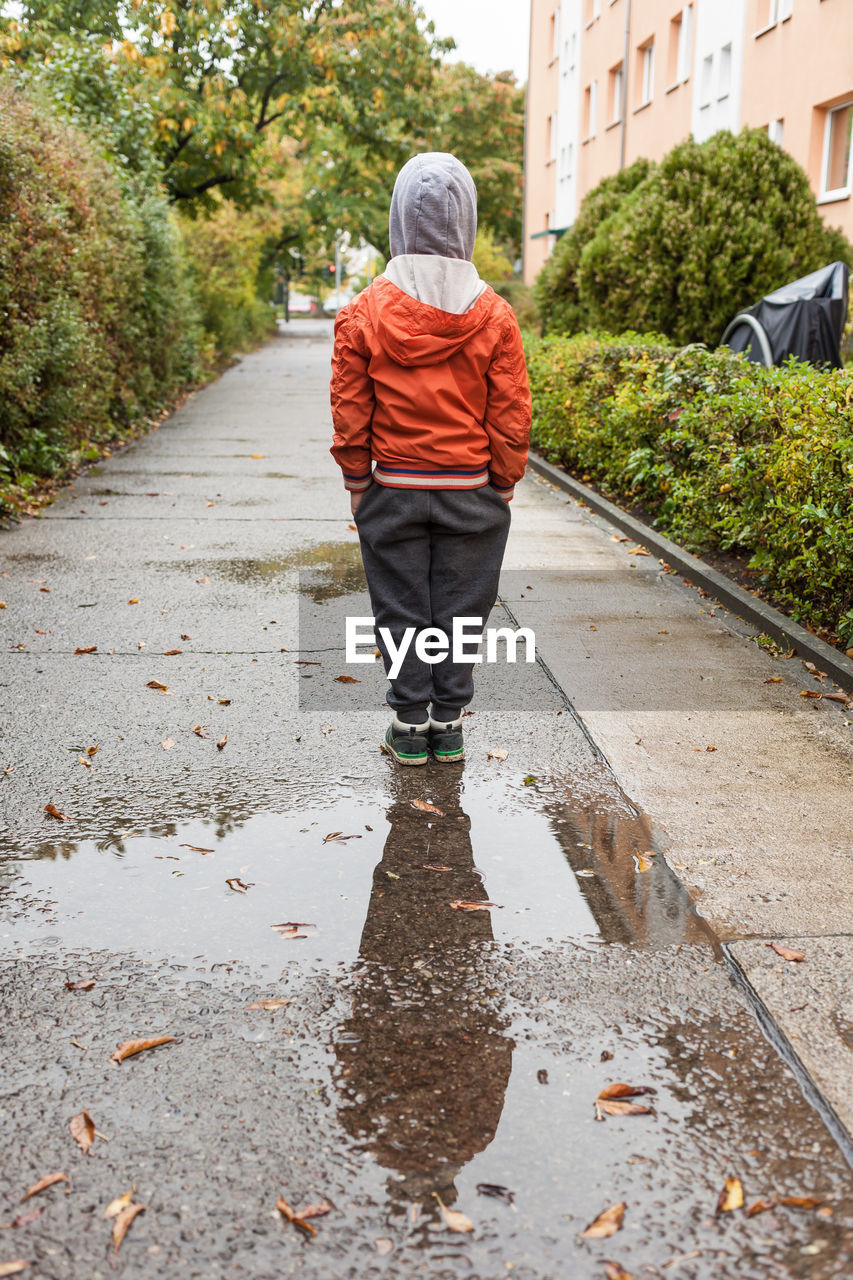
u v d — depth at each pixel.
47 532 7.73
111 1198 1.97
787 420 5.54
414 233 3.33
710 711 4.45
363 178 37.16
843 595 5.27
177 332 15.98
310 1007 2.53
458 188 3.31
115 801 3.59
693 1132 2.14
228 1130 2.14
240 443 12.66
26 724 4.23
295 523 8.23
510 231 51.50
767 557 5.88
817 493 5.19
